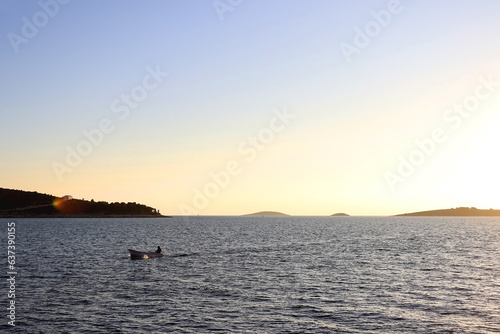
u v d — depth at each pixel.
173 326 31.66
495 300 39.41
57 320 33.09
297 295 41.47
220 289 44.31
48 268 58.00
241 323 32.38
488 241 110.75
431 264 63.75
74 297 40.38
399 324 32.22
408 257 73.19
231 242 107.69
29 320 33.06
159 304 37.91
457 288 44.84
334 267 60.56
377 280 49.66
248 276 52.44
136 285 46.31
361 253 80.38
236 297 40.62
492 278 51.00
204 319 33.41
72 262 64.56
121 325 31.89
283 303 38.34
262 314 34.78
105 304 37.88
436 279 50.28
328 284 47.06
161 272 55.53
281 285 46.50
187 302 38.66
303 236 133.75
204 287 45.34
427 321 32.94
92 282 47.91
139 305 37.56
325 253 80.31
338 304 37.97
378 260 68.94
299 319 33.44
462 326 31.77
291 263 65.00
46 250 82.06
